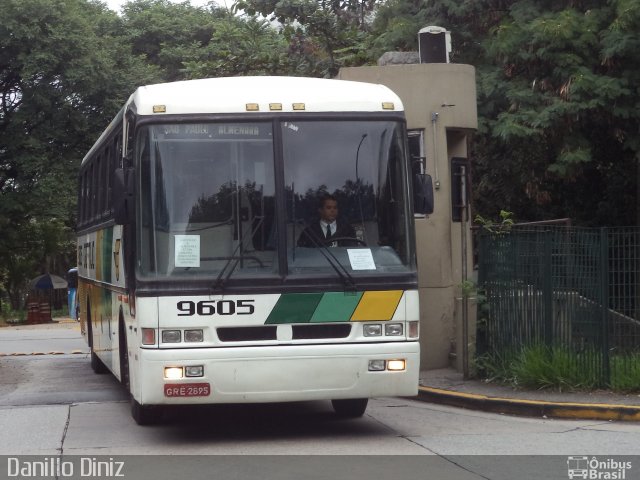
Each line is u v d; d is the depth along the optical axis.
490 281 12.79
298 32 21.22
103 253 13.36
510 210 20.17
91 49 37.94
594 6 16.38
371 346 9.32
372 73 13.87
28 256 45.72
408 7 19.20
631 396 11.46
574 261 11.98
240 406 12.10
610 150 18.64
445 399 11.95
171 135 9.41
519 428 10.32
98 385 14.77
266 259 9.28
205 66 22.03
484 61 17.78
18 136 37.91
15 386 14.74
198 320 9.09
